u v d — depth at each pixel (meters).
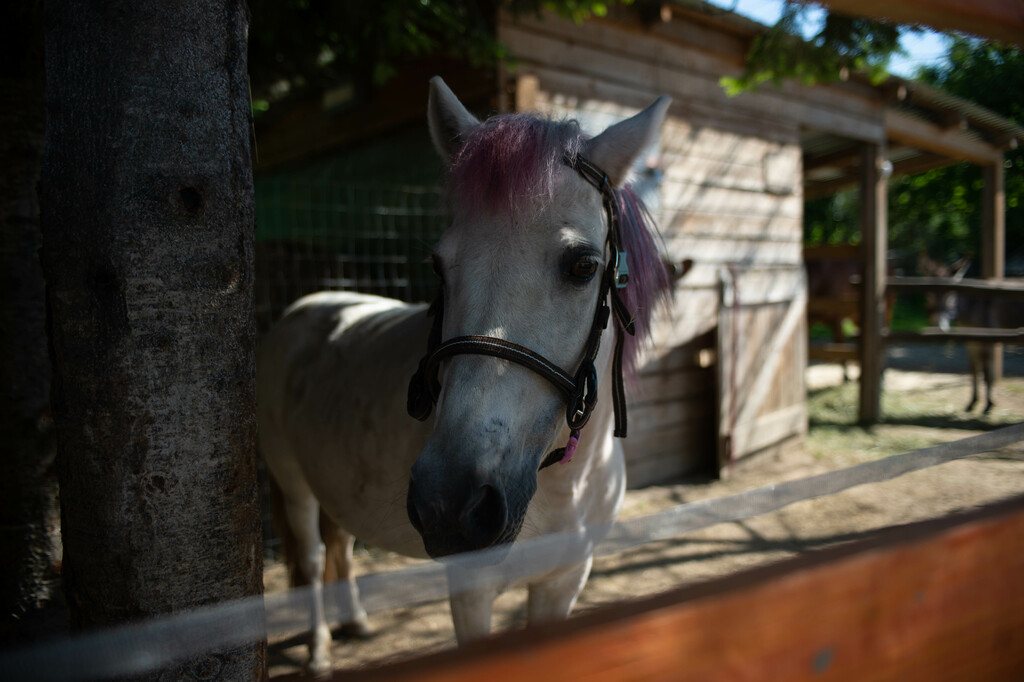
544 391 1.26
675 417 4.98
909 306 18.17
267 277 4.02
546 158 1.27
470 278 1.26
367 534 1.98
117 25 1.03
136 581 1.06
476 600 1.52
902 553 0.52
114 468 1.05
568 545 1.33
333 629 2.80
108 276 1.03
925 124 6.98
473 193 1.27
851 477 0.84
